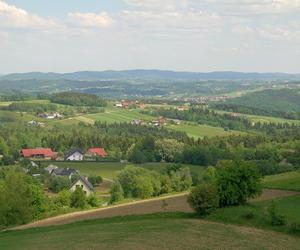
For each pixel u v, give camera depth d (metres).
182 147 197.25
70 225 70.44
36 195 93.81
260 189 69.31
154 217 70.12
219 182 68.50
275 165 156.50
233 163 70.06
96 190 143.50
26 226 75.94
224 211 66.00
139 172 129.38
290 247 48.12
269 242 50.41
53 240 56.38
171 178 135.00
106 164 188.12
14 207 83.00
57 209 99.12
